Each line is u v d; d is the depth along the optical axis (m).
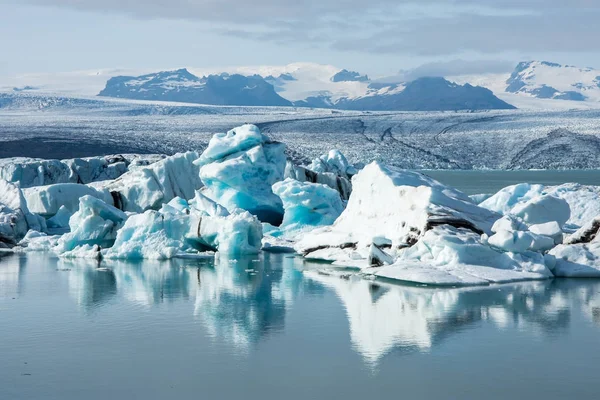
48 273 22.78
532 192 30.62
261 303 17.44
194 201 33.16
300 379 11.54
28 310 16.81
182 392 10.98
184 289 19.55
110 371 11.98
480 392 10.90
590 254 21.69
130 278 21.61
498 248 21.45
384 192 24.78
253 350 13.17
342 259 24.52
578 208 29.36
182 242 27.50
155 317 15.97
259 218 34.75
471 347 13.29
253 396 10.80
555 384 11.24
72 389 11.13
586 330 14.51
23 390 11.09
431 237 21.47
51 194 35.56
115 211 29.02
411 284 19.92
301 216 31.84
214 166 33.97
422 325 14.98
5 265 24.72
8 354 12.98
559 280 20.36
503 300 17.44
